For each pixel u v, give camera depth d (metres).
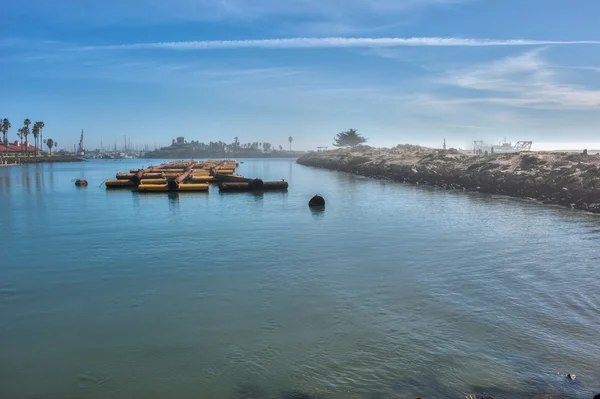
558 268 19.08
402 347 11.90
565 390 9.81
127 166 150.75
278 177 85.62
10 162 160.75
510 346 11.87
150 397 9.98
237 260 20.97
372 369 10.84
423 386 10.09
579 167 43.53
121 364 11.37
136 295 16.30
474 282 17.25
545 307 14.56
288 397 9.82
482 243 24.03
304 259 20.98
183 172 82.62
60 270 19.73
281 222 31.75
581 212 34.56
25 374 11.00
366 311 14.39
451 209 37.25
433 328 13.04
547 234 26.23
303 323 13.53
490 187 50.12
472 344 12.01
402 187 59.25
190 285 17.34
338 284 17.16
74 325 13.74
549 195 41.69
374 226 29.62
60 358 11.73
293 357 11.49
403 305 14.88
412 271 18.83
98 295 16.38
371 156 111.38
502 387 9.98
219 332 13.02
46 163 186.75
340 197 47.75
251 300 15.56
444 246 23.41
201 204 43.06
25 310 15.01
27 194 53.75
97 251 23.22
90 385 10.48
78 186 64.62
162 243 25.00
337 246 23.67
